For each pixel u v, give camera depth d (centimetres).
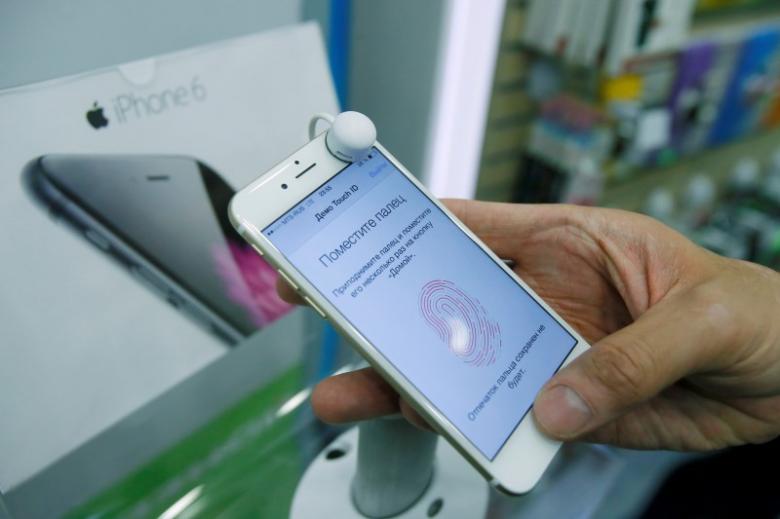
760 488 52
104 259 39
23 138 35
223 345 47
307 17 48
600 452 56
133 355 41
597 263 49
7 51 34
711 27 88
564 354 41
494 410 37
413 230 41
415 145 60
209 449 53
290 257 37
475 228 52
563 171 86
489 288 41
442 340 39
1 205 35
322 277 37
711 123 97
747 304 38
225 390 52
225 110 43
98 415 40
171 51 40
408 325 38
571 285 52
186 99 41
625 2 69
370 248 39
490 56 58
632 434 49
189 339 45
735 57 91
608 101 83
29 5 33
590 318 53
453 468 51
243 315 48
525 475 36
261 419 56
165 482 50
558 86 83
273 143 46
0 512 37
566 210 49
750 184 111
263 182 38
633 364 33
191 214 43
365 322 37
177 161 41
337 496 49
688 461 55
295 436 55
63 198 37
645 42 73
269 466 52
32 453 38
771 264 104
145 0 38
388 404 41
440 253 41
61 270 37
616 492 53
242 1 43
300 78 47
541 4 74
